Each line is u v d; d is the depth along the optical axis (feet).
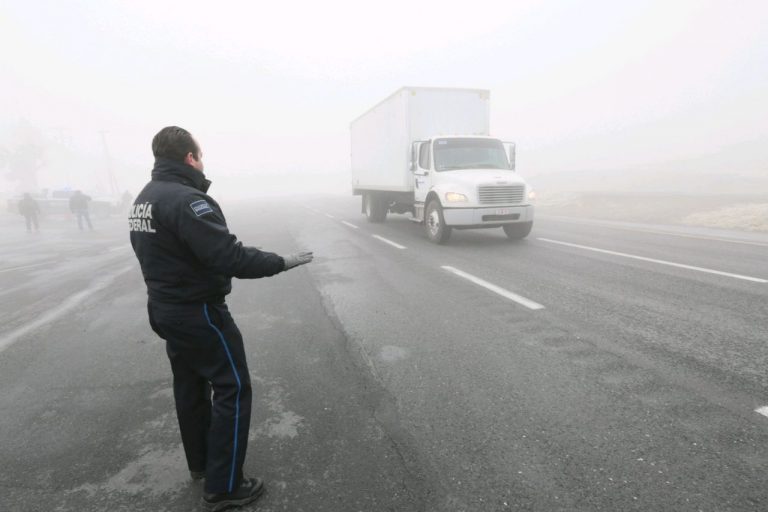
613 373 11.02
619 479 7.30
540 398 10.02
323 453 8.46
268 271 7.06
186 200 6.54
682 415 9.02
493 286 20.11
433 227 33.17
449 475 7.63
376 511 6.89
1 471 8.38
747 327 13.74
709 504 6.67
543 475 7.50
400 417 9.57
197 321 6.82
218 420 7.08
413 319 16.02
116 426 9.91
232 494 7.16
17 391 11.90
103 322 17.97
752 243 29.40
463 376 11.31
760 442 8.05
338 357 12.98
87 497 7.60
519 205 30.73
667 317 14.97
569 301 17.29
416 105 36.88
